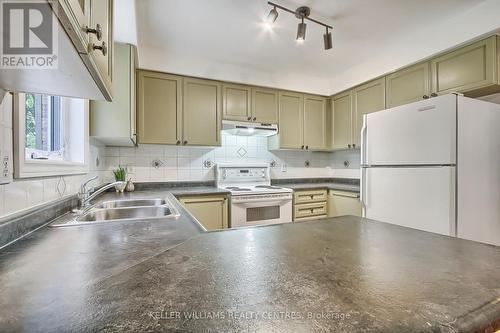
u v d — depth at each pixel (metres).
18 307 0.43
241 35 2.24
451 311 0.42
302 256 0.70
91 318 0.40
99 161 2.34
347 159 3.50
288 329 0.37
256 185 3.17
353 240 0.86
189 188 2.87
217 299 0.46
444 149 1.61
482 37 1.85
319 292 0.49
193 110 2.66
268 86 3.01
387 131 1.98
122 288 0.50
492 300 0.46
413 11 1.92
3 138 0.82
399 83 2.46
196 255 0.70
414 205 1.77
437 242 0.84
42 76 0.75
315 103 3.32
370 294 0.48
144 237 0.88
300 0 1.78
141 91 2.45
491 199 1.78
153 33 2.20
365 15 1.96
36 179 1.05
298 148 3.20
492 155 1.80
